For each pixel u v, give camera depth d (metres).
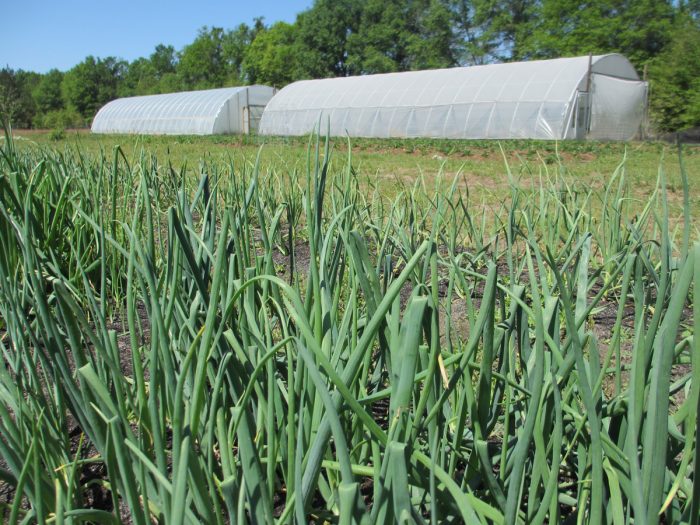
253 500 0.83
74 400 1.00
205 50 50.53
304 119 20.47
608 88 16.19
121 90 54.59
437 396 0.94
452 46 33.97
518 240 3.49
